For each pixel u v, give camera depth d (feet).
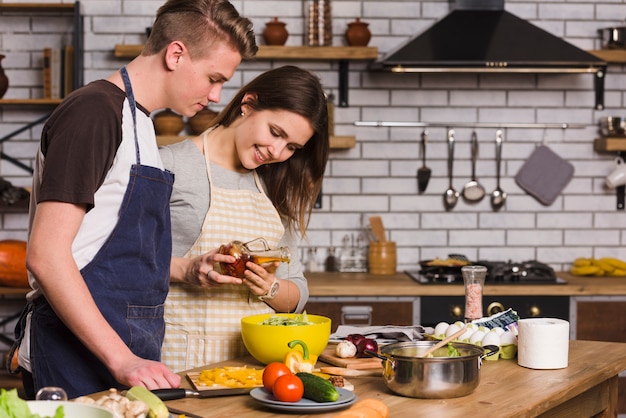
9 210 15.88
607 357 7.83
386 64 14.34
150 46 6.86
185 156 8.49
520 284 14.42
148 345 6.96
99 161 6.31
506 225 16.42
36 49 16.02
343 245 16.29
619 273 15.61
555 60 14.46
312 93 8.02
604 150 16.33
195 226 8.39
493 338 7.63
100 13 15.93
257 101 8.14
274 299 8.49
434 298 14.26
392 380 6.42
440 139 16.33
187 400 6.13
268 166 8.76
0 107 15.99
